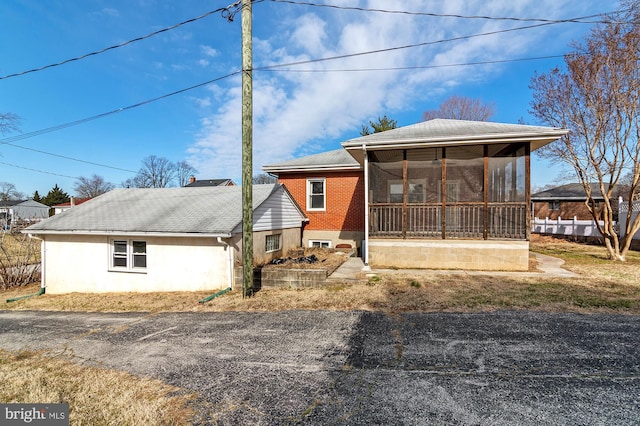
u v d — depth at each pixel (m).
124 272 9.05
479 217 8.13
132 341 4.57
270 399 2.85
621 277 7.00
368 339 4.12
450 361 3.42
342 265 8.84
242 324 5.05
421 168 9.30
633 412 2.49
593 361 3.32
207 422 2.55
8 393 3.14
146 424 2.55
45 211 46.81
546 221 18.86
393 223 8.70
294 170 13.32
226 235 7.89
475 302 5.44
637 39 8.54
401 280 7.04
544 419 2.43
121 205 10.80
